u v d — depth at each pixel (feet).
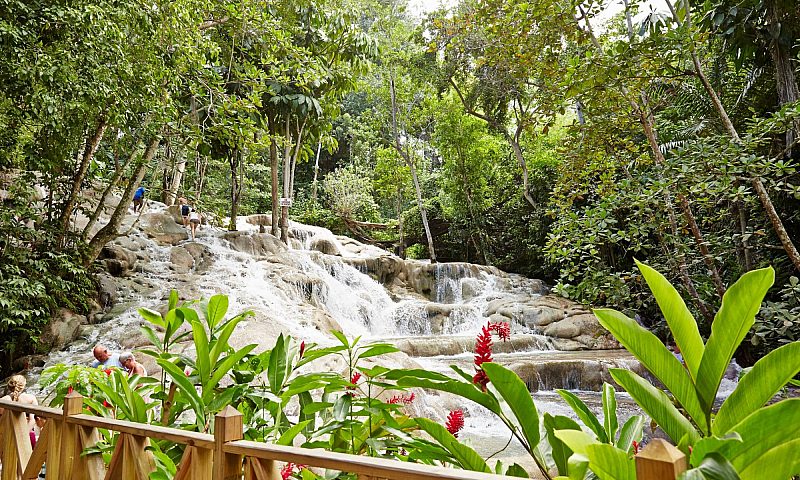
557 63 21.53
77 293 30.94
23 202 29.81
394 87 66.54
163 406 7.63
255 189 81.46
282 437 6.61
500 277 54.54
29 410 7.47
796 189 16.16
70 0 17.81
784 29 21.30
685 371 3.82
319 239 58.59
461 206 65.36
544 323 43.04
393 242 73.46
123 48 20.85
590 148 21.26
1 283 25.89
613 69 18.28
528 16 20.77
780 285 28.50
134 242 40.14
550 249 20.36
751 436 2.93
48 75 16.72
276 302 35.37
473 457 4.69
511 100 60.08
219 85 27.78
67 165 31.96
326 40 45.37
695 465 2.85
